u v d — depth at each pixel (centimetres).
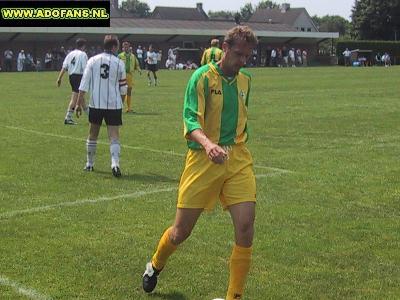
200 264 554
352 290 501
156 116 1694
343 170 952
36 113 1778
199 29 6700
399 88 2825
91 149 941
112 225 668
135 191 822
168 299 480
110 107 906
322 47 8350
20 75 4475
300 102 2102
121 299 478
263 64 7162
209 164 439
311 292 496
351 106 1955
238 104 447
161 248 470
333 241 621
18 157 1061
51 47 5928
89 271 534
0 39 5681
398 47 7369
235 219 438
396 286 511
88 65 914
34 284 504
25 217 696
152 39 6506
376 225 675
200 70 441
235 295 445
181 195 448
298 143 1218
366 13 8531
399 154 1095
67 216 702
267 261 564
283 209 733
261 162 1019
